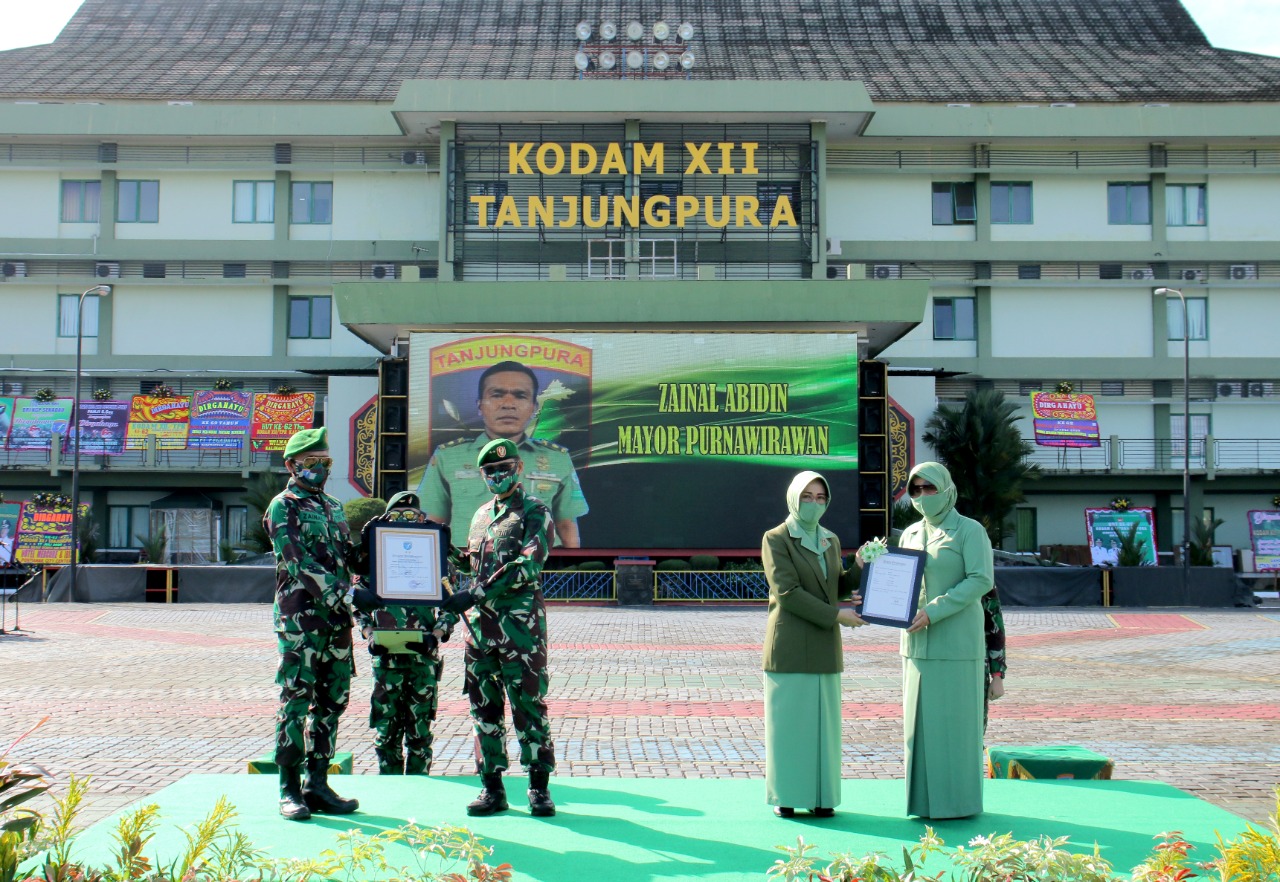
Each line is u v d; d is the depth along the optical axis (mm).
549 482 34125
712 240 40281
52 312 43312
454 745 12008
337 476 38344
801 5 51000
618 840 6949
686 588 32844
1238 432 43938
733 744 11977
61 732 12430
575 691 15766
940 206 43938
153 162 43156
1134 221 44094
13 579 36438
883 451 34438
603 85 39062
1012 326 43812
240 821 7250
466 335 34438
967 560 7539
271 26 50062
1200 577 32562
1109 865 5664
